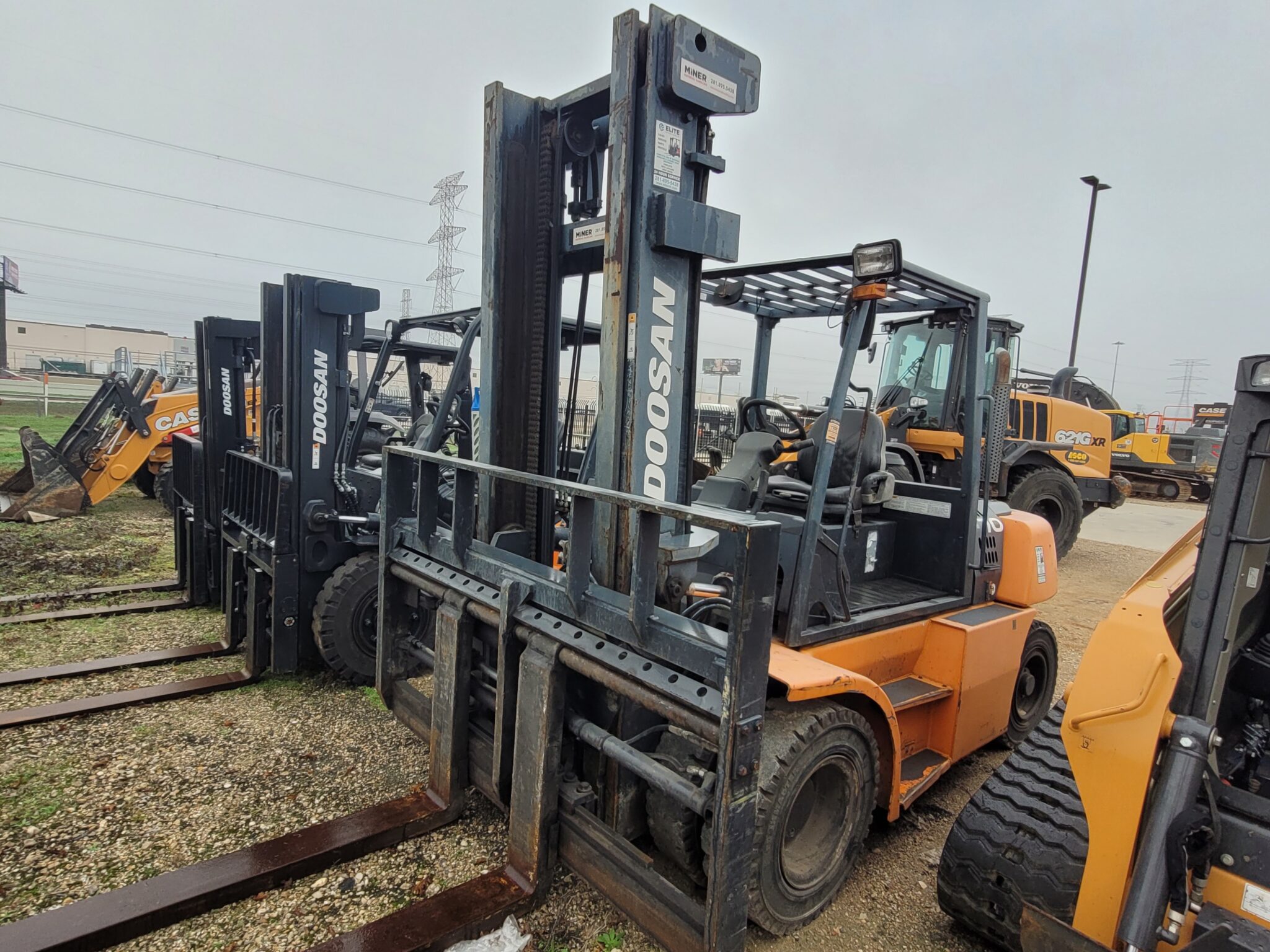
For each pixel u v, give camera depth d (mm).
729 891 1885
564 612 2332
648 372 2350
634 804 2537
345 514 4309
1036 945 1769
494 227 2812
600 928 2363
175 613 5297
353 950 2078
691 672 1954
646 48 2268
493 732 2789
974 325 3457
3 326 37281
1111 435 10445
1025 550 3830
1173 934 1645
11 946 2066
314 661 4332
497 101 2766
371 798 3053
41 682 4031
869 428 3367
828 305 3779
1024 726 4102
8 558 6484
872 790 2717
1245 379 1754
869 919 2619
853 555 3441
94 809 2898
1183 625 2115
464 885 2398
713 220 2355
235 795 3035
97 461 8398
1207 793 1735
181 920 2303
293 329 4008
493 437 2920
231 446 5352
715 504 3209
